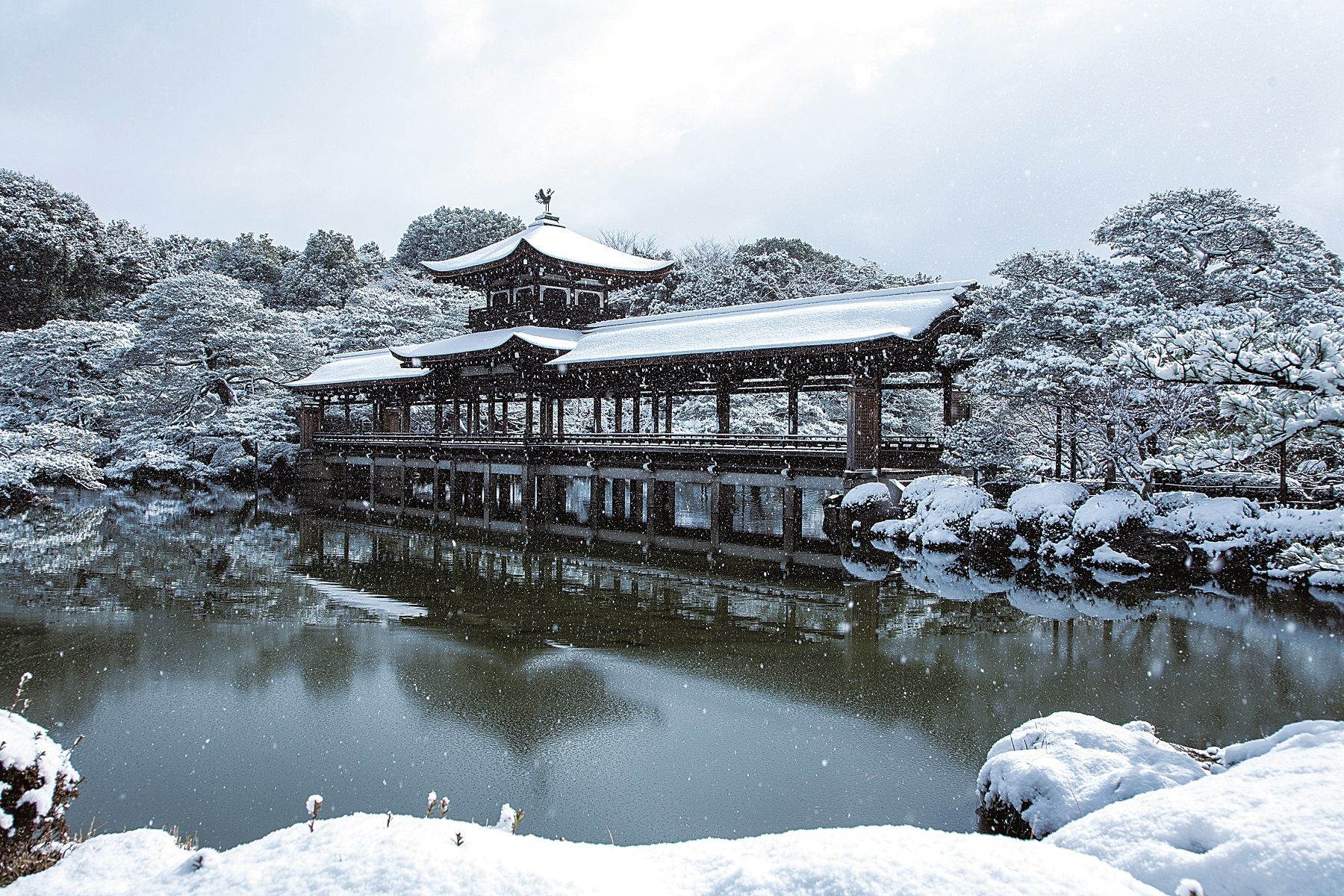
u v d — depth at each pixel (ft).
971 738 36.50
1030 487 75.82
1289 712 38.29
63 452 124.57
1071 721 27.37
